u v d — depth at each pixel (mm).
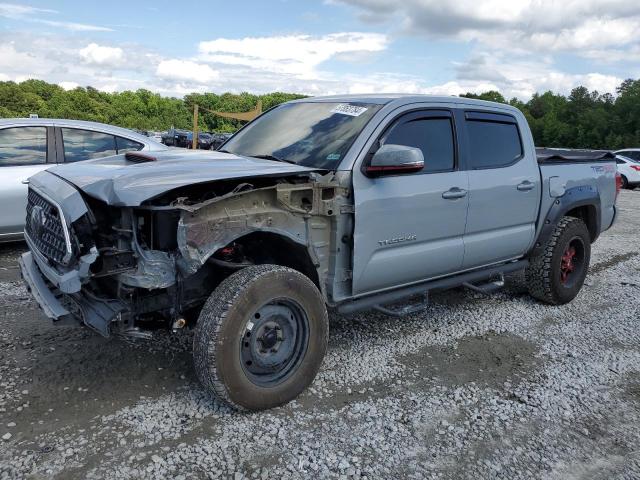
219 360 3191
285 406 3561
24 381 3676
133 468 2859
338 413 3518
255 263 3912
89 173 3428
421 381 4020
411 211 4191
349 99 4602
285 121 4711
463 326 5156
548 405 3746
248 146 4605
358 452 3117
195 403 3523
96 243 3223
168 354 4191
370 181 3932
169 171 3357
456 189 4516
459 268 4848
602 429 3492
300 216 3605
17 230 6984
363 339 4730
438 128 4531
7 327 4555
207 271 3691
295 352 3609
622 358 4590
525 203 5227
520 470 3043
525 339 4918
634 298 6309
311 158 4047
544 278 5660
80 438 3092
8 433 3094
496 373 4207
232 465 2932
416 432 3352
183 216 3092
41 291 3486
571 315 5637
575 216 6250
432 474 2967
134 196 3023
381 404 3656
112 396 3557
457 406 3688
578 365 4406
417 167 3783
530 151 5355
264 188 3404
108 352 4172
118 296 3277
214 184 3318
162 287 3168
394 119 4199
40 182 3662
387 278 4215
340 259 3912
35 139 7047
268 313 3422
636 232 11227
